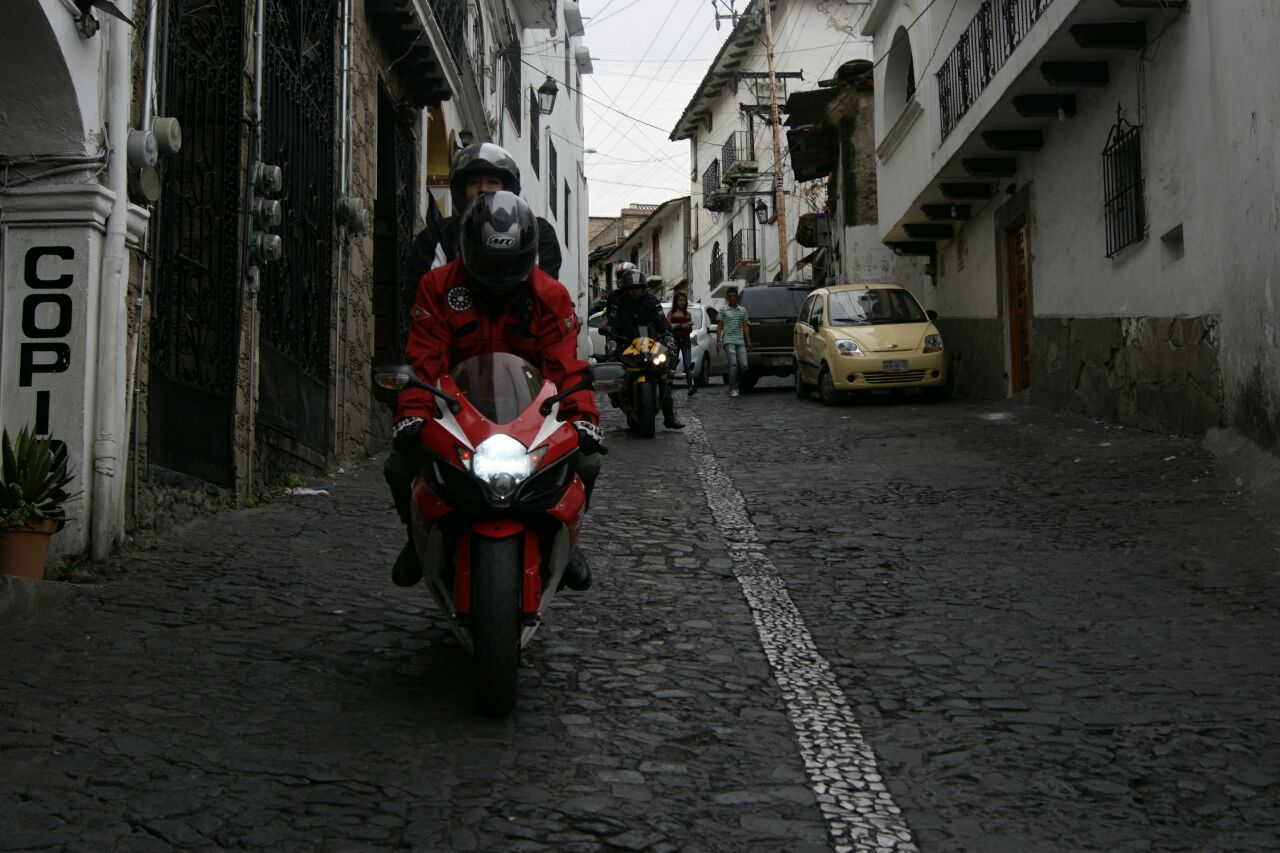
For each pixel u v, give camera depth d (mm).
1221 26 9906
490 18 21219
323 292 10766
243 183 8453
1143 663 5191
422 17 13109
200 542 7055
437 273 4801
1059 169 14758
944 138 17031
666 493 9703
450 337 4797
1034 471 10219
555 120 32312
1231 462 9469
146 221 6797
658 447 12922
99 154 6352
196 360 7770
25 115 6180
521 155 26062
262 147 8891
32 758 3797
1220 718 4527
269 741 4070
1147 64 11906
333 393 11023
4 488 5582
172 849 3258
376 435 12961
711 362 24703
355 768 3883
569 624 5766
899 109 21766
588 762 4035
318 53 10703
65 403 6316
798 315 21484
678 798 3779
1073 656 5309
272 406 9266
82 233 6336
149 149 6594
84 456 6301
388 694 4621
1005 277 17672
